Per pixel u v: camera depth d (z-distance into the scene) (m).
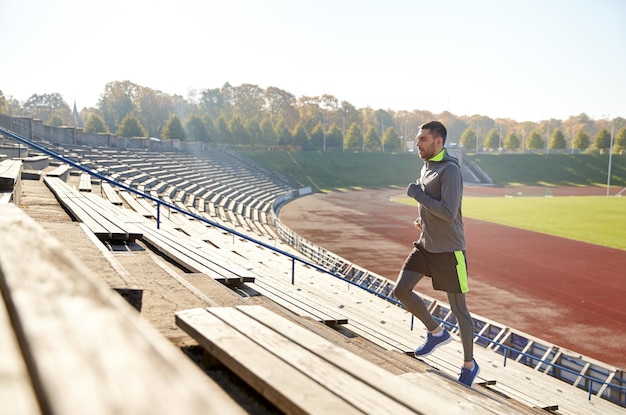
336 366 2.41
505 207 64.44
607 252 35.66
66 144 41.28
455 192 4.42
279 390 2.10
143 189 32.41
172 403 0.84
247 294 9.17
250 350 2.62
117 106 125.31
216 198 47.59
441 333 4.80
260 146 117.69
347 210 61.06
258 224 43.22
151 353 1.04
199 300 4.84
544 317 22.03
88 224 8.98
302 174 99.50
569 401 12.53
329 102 155.75
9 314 1.32
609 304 23.81
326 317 9.42
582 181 121.06
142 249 8.21
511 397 11.25
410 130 196.00
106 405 0.82
